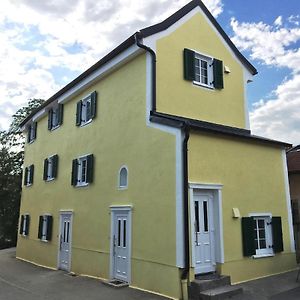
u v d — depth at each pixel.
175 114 11.01
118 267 11.18
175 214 9.09
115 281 10.94
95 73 13.46
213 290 8.59
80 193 14.16
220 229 9.70
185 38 11.96
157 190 9.85
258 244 10.85
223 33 13.25
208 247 9.59
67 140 15.91
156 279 9.41
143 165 10.56
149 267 9.73
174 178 9.30
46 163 17.83
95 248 12.57
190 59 11.77
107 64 12.66
